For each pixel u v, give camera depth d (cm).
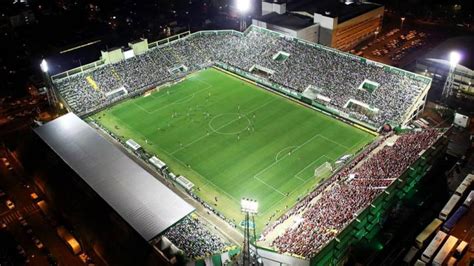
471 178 7669
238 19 16200
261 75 11225
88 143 8056
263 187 7531
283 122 9444
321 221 6225
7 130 10188
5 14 16250
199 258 5606
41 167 8112
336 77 10300
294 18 13900
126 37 15012
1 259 6675
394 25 15962
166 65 11656
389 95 9456
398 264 6366
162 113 9988
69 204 7138
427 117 9575
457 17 16212
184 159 8388
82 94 10388
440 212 7050
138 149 8625
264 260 5712
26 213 7644
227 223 6706
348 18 13638
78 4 18088
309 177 7706
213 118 9712
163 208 6381
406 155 7350
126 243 6097
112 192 6719
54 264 6594
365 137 8794
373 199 6256
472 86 10925
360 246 6406
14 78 12681
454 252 6362
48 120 10381
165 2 18038
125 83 10919
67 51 13825
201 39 12594
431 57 11694
